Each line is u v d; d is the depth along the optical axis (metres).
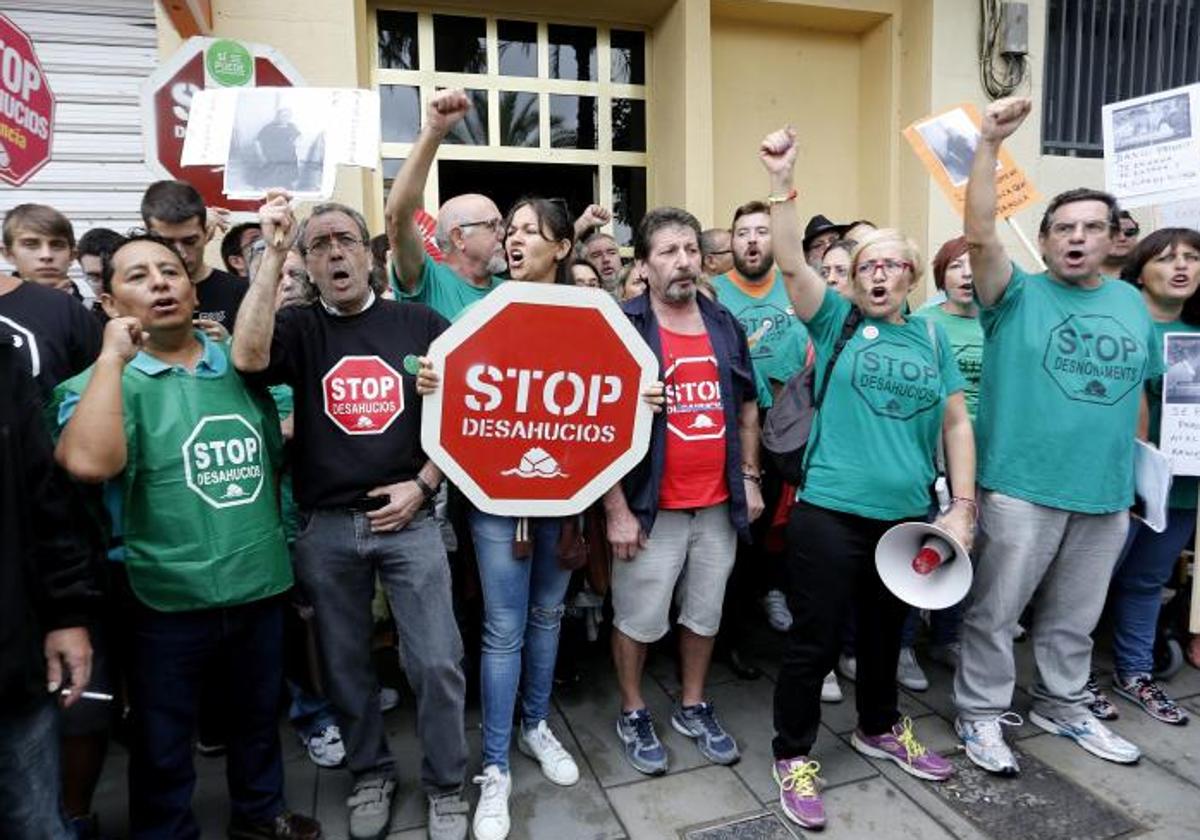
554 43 4.85
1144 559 2.77
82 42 3.75
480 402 2.05
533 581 2.36
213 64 3.02
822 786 2.34
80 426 1.60
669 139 4.86
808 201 5.34
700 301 2.48
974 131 3.07
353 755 2.19
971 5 4.89
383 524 1.99
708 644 2.55
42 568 1.50
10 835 1.45
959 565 2.19
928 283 4.98
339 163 2.05
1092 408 2.37
